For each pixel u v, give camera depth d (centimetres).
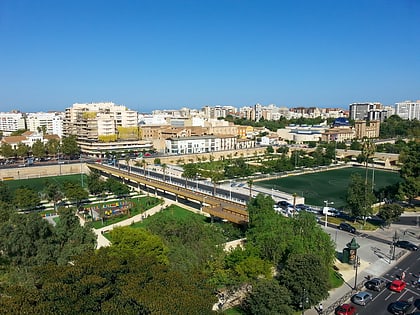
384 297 9031
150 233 9544
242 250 9962
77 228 9056
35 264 7762
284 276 8481
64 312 5138
